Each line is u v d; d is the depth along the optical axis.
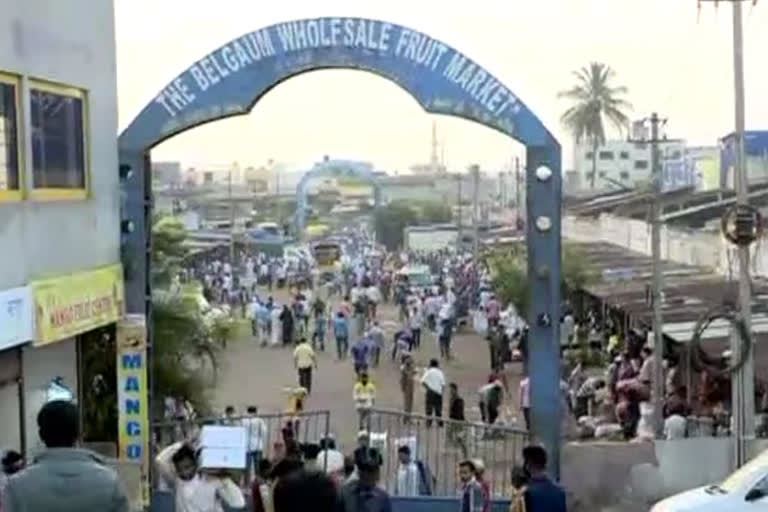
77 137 15.89
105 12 16.89
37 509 4.91
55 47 15.16
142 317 16.92
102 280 16.14
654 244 29.92
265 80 17.19
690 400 24.17
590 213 60.53
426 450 20.00
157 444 18.11
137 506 14.35
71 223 15.48
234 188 155.62
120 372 16.83
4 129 13.81
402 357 35.28
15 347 13.82
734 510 13.48
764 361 21.72
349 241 119.44
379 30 17.11
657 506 14.16
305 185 116.81
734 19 20.53
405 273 72.62
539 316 17.05
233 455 12.73
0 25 13.66
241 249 97.56
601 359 34.19
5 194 13.77
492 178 135.62
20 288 13.66
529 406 17.47
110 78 17.02
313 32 17.12
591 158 101.94
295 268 84.44
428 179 147.00
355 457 11.93
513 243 63.91
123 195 17.25
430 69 17.05
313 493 4.91
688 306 29.80
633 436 23.53
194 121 17.27
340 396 34.00
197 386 23.34
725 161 38.94
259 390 35.28
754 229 19.77
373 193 134.25
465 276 68.25
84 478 4.99
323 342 46.00
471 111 17.05
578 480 16.20
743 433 19.23
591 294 40.69
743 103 20.50
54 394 13.62
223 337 27.69
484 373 40.44
